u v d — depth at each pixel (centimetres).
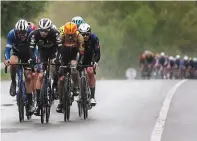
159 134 1989
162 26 14388
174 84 4622
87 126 2228
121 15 14150
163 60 8400
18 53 2452
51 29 2373
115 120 2383
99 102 3095
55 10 13550
